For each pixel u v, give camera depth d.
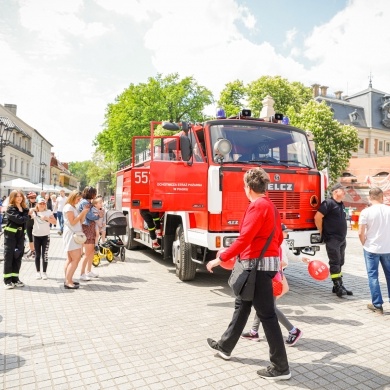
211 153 6.49
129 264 9.70
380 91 61.34
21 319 5.23
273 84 38.44
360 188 34.53
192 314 5.49
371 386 3.44
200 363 3.86
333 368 3.78
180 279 7.68
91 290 6.92
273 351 3.47
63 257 10.84
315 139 34.69
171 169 6.23
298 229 6.78
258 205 3.41
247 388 3.37
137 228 10.67
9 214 6.95
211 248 6.16
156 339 4.51
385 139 59.06
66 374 3.62
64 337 4.57
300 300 6.32
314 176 7.00
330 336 4.66
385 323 5.18
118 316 5.38
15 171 48.72
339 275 6.61
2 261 9.71
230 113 36.22
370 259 5.71
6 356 4.03
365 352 4.18
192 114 38.12
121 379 3.52
